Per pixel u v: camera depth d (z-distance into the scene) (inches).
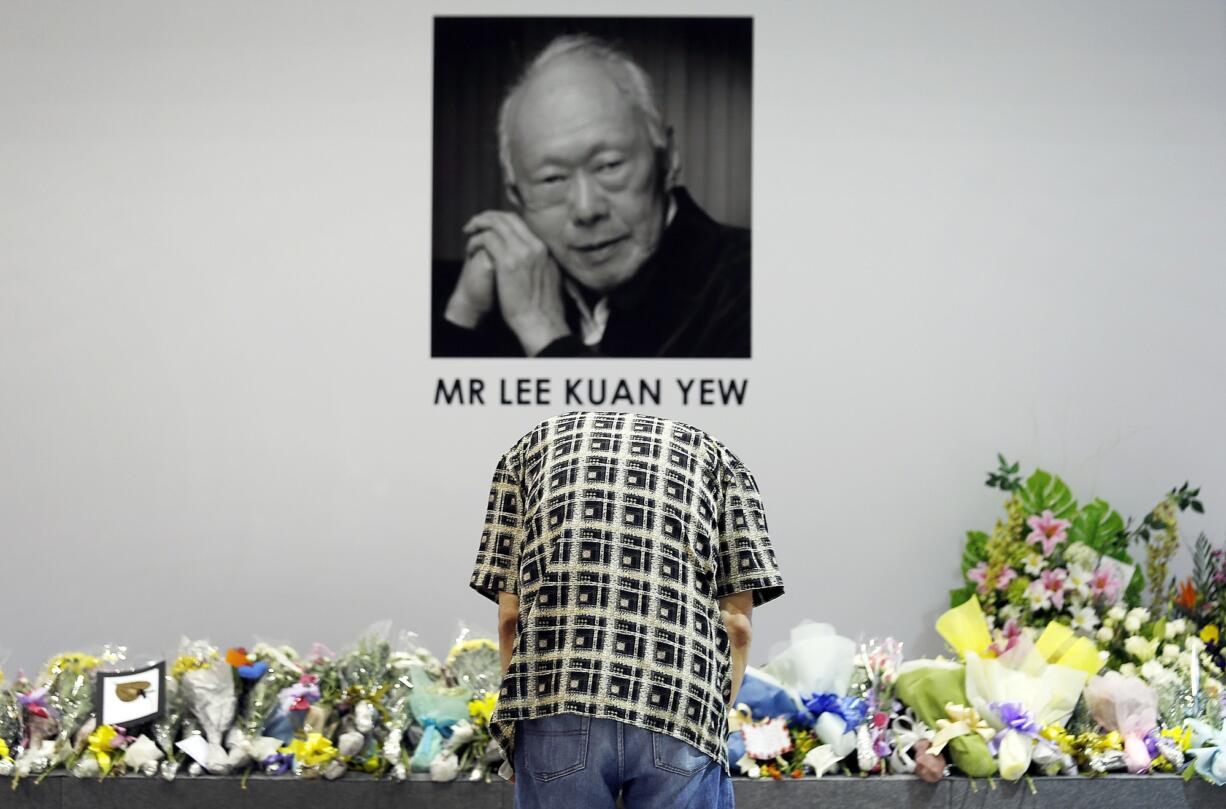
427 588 168.9
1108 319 171.0
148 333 170.9
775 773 115.7
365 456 170.1
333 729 120.9
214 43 172.7
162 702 121.0
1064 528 154.3
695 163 172.2
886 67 172.6
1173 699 126.1
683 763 81.2
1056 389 170.4
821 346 171.0
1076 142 171.8
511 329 171.3
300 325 171.0
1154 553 163.3
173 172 171.9
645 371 171.0
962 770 117.4
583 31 173.2
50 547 169.0
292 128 172.4
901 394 170.4
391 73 172.7
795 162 172.2
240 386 170.4
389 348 171.2
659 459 87.4
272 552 169.0
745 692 120.1
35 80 172.4
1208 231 171.3
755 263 171.5
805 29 172.9
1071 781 117.0
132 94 172.6
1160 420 170.2
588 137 172.2
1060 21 172.6
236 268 171.3
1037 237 171.5
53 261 171.3
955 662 130.3
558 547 84.4
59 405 170.2
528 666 82.9
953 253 171.5
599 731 80.8
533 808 82.5
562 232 171.9
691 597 84.3
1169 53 172.4
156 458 169.8
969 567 163.8
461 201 172.1
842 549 169.0
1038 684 121.8
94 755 118.4
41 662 167.6
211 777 118.3
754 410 170.6
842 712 118.6
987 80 172.4
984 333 171.0
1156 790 117.6
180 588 168.6
